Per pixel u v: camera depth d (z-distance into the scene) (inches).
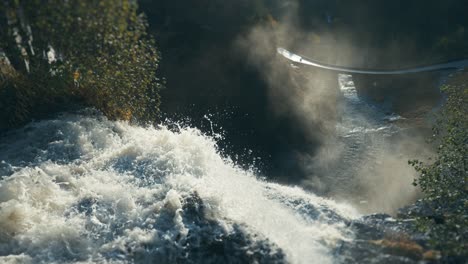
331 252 463.2
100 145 621.0
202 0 1521.9
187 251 449.4
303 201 572.1
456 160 637.9
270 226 499.2
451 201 554.9
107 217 477.4
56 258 427.2
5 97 626.2
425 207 566.3
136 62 660.1
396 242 467.5
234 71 1408.7
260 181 645.9
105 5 530.9
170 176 556.4
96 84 671.1
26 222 457.7
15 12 527.5
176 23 1439.5
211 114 1277.1
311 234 494.0
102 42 580.7
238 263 447.8
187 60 1352.1
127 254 436.1
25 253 430.3
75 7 529.3
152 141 639.1
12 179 517.0
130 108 719.7
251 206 532.7
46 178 526.3
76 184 528.4
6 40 565.3
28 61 613.6
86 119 654.5
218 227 474.6
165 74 1288.1
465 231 475.8
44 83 634.8
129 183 538.3
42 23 531.8
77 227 458.3
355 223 516.1
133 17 563.5
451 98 803.4
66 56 595.5
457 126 733.9
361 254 456.4
